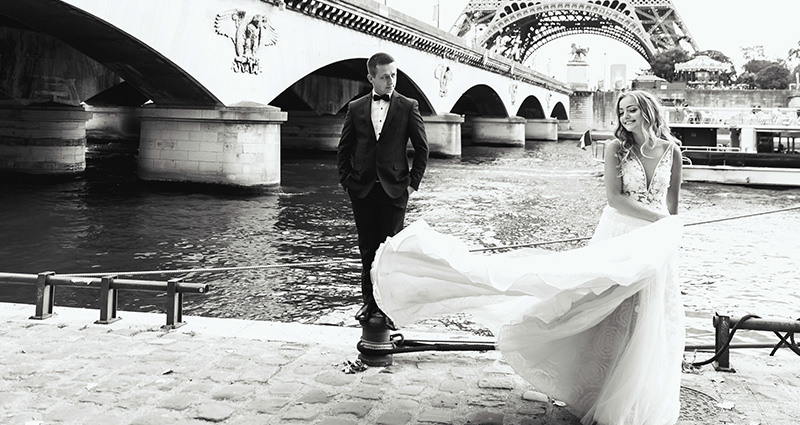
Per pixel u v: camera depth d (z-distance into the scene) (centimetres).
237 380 580
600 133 9350
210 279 1516
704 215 2681
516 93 8519
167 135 3164
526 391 564
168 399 538
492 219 2527
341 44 4003
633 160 519
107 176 3541
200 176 3114
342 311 1288
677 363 493
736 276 1631
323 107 5719
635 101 512
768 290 1506
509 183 3831
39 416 505
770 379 589
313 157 5338
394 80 602
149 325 738
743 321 610
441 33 5450
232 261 1728
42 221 2230
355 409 521
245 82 3159
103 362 620
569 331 488
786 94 9962
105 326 734
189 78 2841
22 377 581
